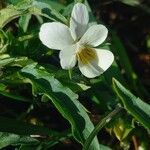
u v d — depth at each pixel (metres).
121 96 0.07
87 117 0.06
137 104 0.07
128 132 0.07
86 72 0.07
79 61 0.07
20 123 0.07
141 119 0.06
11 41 0.07
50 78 0.07
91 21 0.08
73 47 0.06
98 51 0.07
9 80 0.07
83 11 0.06
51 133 0.07
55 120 0.09
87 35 0.07
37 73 0.07
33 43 0.07
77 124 0.06
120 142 0.08
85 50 0.07
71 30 0.06
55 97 0.07
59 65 0.08
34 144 0.07
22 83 0.07
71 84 0.07
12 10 0.07
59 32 0.06
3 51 0.07
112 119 0.07
